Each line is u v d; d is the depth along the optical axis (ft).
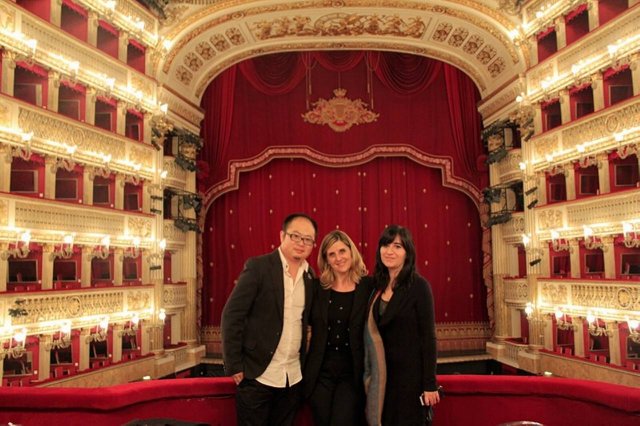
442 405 11.54
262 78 45.93
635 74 28.48
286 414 10.39
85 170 31.45
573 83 33.22
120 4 33.99
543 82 35.70
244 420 10.11
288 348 10.23
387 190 46.80
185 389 11.39
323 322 10.43
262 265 10.50
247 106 46.06
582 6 33.14
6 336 24.44
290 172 46.73
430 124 46.26
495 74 43.29
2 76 25.67
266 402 10.14
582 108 34.81
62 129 29.01
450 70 45.98
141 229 35.81
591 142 31.48
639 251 30.12
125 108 34.99
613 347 29.09
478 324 45.78
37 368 26.89
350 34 42.93
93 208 31.01
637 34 28.22
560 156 34.40
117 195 34.24
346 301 10.51
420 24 41.50
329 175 46.93
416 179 47.14
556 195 37.52
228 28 40.78
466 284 46.21
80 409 10.91
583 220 32.17
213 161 45.50
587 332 32.07
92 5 31.71
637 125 28.12
